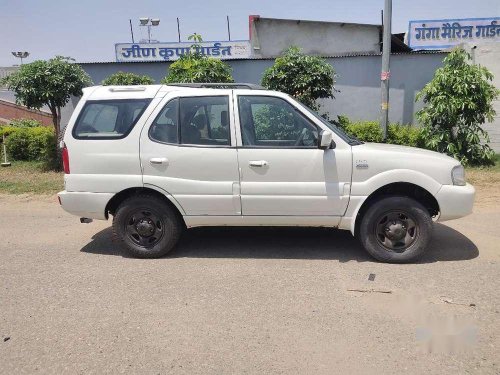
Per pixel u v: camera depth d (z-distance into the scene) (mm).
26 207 8117
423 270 4910
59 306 4195
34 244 6062
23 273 5020
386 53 10430
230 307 4117
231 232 6379
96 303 4242
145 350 3457
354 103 12164
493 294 4289
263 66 12250
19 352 3457
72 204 5348
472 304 4086
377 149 5062
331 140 4934
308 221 5152
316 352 3396
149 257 5426
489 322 3770
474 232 6254
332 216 5094
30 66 10359
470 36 16172
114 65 12672
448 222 6746
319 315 3945
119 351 3449
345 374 3133
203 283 4664
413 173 4930
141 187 5246
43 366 3275
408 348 3426
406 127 11281
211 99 5184
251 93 5168
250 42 17609
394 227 5043
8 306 4211
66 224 7035
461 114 10320
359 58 11922
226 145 5102
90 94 5352
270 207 5113
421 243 5027
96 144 5242
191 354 3396
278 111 5152
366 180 4980
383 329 3701
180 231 5426
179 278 4805
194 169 5133
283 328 3742
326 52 17375
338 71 12039
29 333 3727
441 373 3115
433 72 11734
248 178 5082
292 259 5312
